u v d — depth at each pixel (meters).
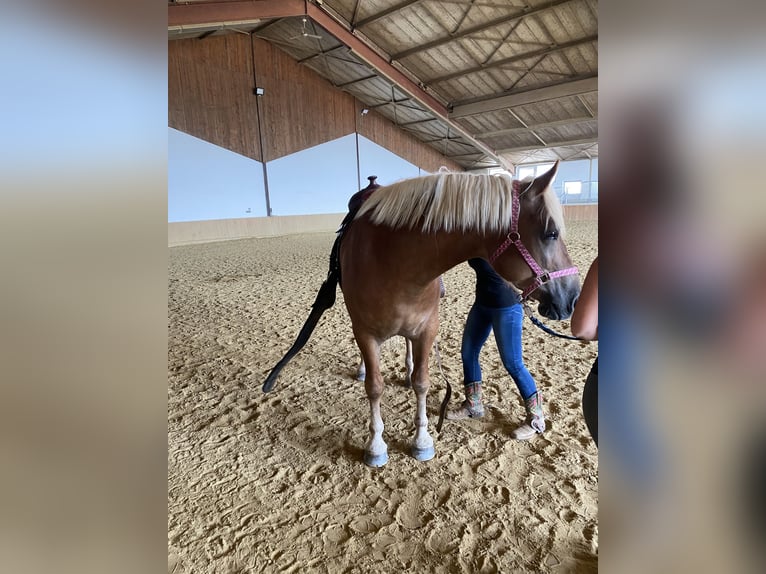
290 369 2.72
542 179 1.18
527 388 1.83
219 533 1.37
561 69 10.62
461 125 14.59
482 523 1.37
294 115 12.81
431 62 11.15
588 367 2.55
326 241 10.58
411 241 1.35
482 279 1.73
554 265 1.20
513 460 1.69
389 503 1.48
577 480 1.56
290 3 8.97
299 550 1.29
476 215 1.23
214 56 11.00
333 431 1.96
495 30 9.48
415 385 1.66
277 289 5.19
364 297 1.47
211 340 3.35
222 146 11.27
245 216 11.85
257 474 1.67
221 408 2.23
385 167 15.73
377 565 1.23
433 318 1.57
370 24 9.88
